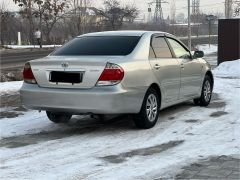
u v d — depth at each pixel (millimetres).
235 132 8617
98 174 6371
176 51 10359
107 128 9227
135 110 8594
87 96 8156
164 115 10375
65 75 8391
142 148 7660
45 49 43000
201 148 7586
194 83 10875
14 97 12562
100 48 9016
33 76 8680
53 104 8453
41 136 8633
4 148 7773
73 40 9648
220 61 24391
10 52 38031
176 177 6223
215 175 6277
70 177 6258
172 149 7574
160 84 9297
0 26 50375
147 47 9227
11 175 6375
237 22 23812
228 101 12219
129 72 8383
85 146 7828
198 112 10680
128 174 6359
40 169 6621
